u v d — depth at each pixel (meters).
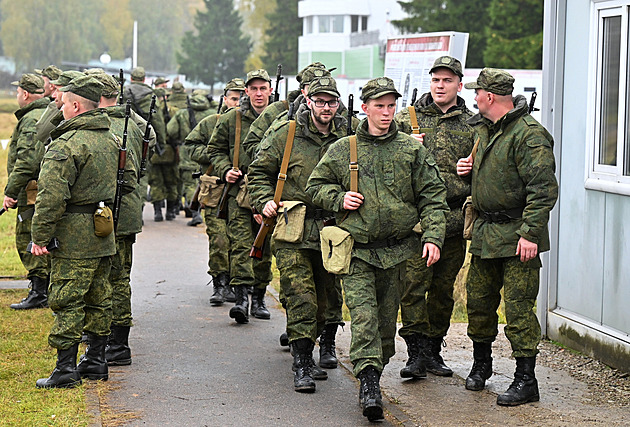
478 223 6.99
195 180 17.72
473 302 7.16
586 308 8.20
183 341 8.77
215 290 10.65
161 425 6.27
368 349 6.30
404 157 6.49
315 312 7.25
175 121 17.23
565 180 8.48
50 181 6.64
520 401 6.77
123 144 7.14
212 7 95.12
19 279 11.77
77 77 6.91
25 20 117.00
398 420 6.41
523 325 6.80
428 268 7.43
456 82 7.49
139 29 129.00
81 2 127.62
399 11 74.50
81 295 6.95
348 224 6.45
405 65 11.56
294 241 7.12
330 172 6.58
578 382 7.36
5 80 120.81
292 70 80.50
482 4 42.69
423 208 6.55
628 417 6.48
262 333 9.15
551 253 8.66
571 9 8.38
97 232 6.89
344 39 76.06
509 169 6.70
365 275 6.46
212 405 6.75
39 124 8.55
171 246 14.84
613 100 7.86
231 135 9.57
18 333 8.81
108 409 6.60
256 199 7.45
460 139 7.49
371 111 6.47
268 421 6.39
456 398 6.97
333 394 7.07
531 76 14.28
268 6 93.00
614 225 7.73
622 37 7.73
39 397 6.77
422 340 7.50
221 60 94.88
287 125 7.41
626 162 7.67
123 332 7.86
